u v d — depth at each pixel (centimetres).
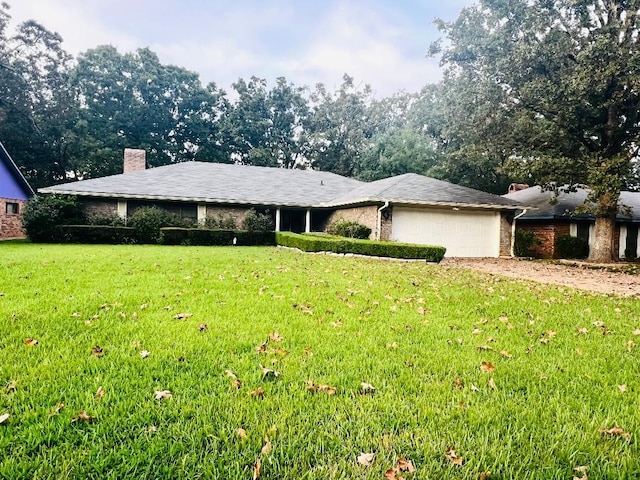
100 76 3130
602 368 316
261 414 225
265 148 3541
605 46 1212
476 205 1574
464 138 1733
